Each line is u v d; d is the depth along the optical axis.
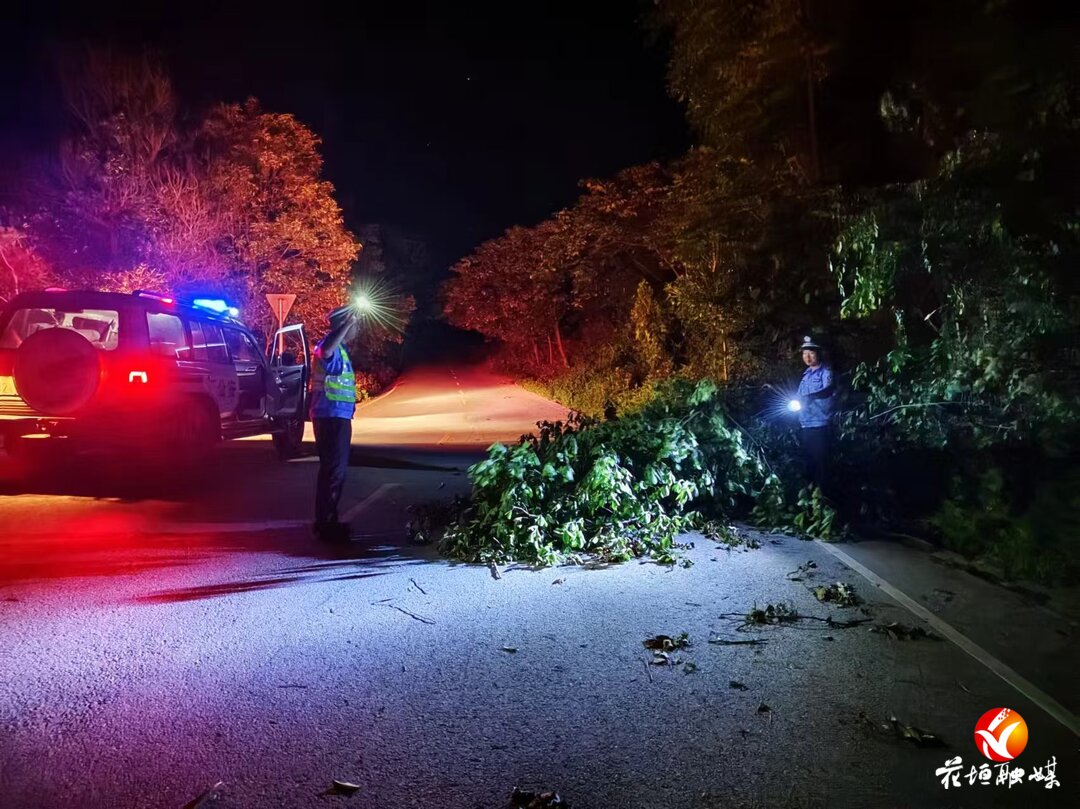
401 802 3.47
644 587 6.57
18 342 10.88
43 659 4.97
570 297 43.66
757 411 10.89
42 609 5.91
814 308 13.03
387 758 3.83
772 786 3.61
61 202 20.78
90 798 3.49
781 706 4.38
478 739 4.02
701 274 18.44
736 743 3.98
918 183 8.18
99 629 5.50
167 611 5.89
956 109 8.78
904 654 5.09
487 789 3.58
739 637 5.41
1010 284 7.38
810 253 12.47
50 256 19.62
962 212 7.68
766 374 14.20
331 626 5.61
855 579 6.77
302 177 25.52
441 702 4.43
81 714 4.25
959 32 8.29
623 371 31.41
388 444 17.56
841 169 12.09
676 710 4.33
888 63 10.81
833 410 9.87
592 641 5.34
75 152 20.64
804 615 5.86
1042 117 7.07
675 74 13.90
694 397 9.54
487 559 7.23
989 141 7.42
